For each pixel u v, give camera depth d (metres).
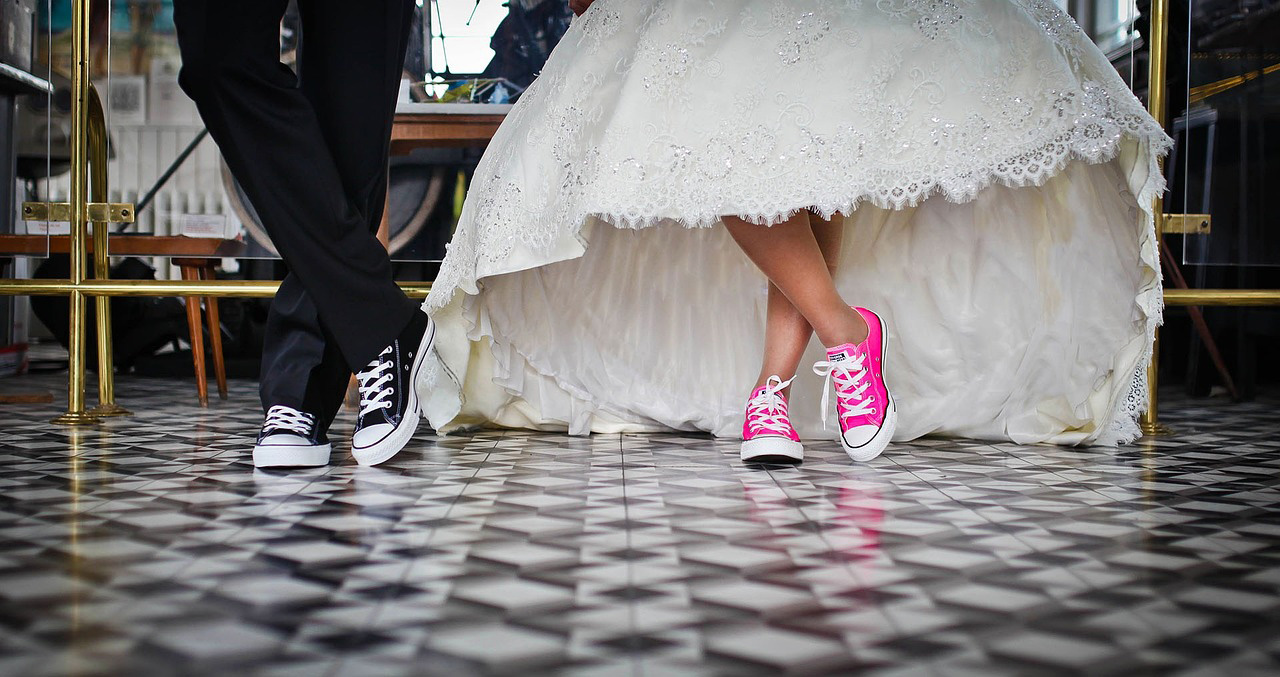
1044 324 1.94
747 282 2.13
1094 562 1.04
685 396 2.15
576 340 2.15
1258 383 3.44
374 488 1.48
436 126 2.87
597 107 1.77
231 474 1.60
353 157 1.73
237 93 1.56
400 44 1.75
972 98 1.67
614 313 2.16
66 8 2.94
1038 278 1.94
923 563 1.04
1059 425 2.02
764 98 1.67
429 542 1.13
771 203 1.64
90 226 2.65
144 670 0.73
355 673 0.72
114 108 2.99
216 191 3.01
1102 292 1.91
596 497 1.41
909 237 2.01
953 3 1.69
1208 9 2.82
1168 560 1.05
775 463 1.74
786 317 1.82
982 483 1.55
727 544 1.12
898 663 0.74
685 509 1.33
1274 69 2.84
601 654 0.76
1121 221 1.89
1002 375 1.98
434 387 2.01
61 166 2.83
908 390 2.04
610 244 2.13
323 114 1.72
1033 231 1.93
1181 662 0.75
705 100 1.69
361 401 1.74
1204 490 1.48
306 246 1.65
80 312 2.34
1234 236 2.89
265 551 1.08
